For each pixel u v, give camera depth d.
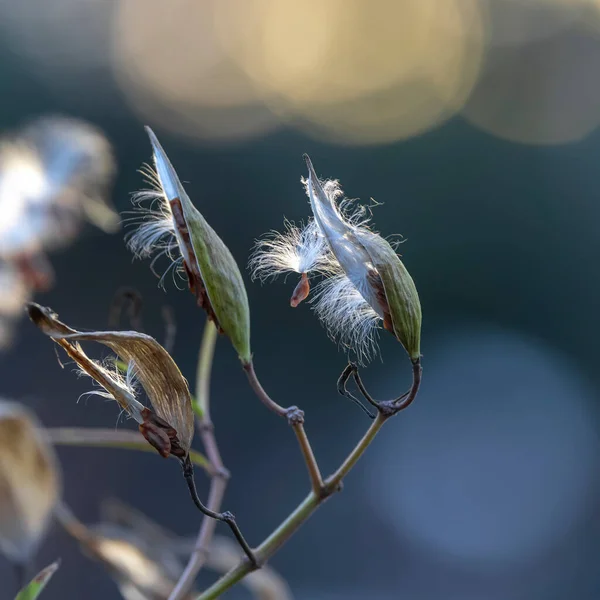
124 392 0.82
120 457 2.57
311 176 0.83
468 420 3.00
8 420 0.95
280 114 3.94
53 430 0.96
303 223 0.84
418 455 2.91
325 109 4.03
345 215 0.84
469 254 3.73
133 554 1.00
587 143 3.92
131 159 3.69
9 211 1.05
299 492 2.85
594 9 4.16
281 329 3.29
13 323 1.07
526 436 2.96
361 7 4.27
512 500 2.78
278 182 3.82
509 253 3.70
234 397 3.12
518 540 2.67
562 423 3.01
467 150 3.93
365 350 0.84
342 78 4.09
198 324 3.16
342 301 0.84
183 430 0.82
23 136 1.08
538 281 3.67
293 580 2.60
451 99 4.07
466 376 3.19
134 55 3.77
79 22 3.68
